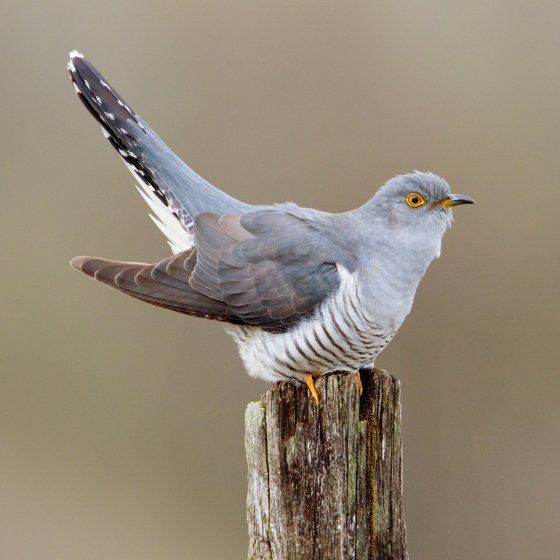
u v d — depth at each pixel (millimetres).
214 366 16406
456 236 16469
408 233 10234
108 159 17234
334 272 10039
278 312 10141
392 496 8328
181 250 11500
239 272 10391
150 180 11648
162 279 10562
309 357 10133
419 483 15453
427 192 10266
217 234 10742
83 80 11680
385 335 10133
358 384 8336
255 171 16734
